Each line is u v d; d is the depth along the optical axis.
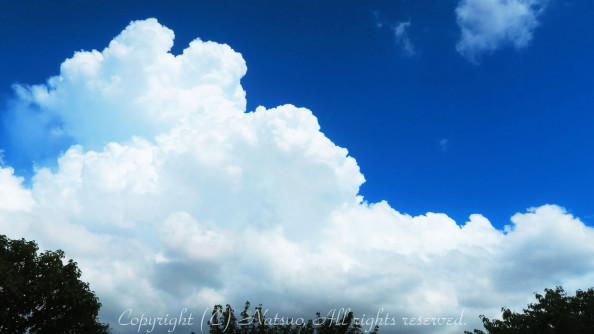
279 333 24.02
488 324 24.47
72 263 27.20
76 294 24.92
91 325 26.47
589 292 23.78
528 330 22.14
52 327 23.91
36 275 24.62
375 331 24.66
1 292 21.48
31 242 26.03
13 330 22.77
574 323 21.09
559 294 24.03
